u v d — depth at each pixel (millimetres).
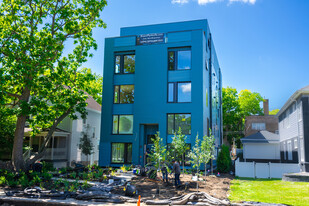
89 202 12031
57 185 14914
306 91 22297
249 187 16812
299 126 24219
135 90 28234
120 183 16594
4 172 18047
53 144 28016
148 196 13430
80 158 32219
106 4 22594
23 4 20359
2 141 24938
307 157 22000
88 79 22531
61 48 20938
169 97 27422
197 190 14859
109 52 29875
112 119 28891
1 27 19438
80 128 32406
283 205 11305
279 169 22422
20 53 18969
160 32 31531
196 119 26141
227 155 27078
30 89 20188
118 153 28188
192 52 27234
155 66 28078
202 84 26516
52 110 22375
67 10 21516
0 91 18062
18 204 12180
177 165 15992
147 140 28375
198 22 30812
